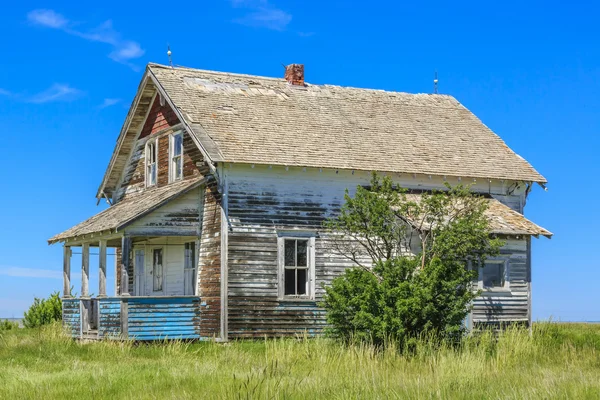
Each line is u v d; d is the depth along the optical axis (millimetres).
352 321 22500
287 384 15438
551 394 14695
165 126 31656
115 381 17078
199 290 28234
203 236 28359
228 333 26984
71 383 16984
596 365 20484
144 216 27359
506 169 32594
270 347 22891
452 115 35750
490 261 29969
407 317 22141
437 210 25344
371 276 22859
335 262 28844
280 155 28281
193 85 31188
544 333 28531
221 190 27609
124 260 26891
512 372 18516
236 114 30141
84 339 28812
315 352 20953
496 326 29500
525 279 30312
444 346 21266
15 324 37969
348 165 29031
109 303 26875
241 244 27562
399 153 31109
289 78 34031
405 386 15609
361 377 16766
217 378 17094
